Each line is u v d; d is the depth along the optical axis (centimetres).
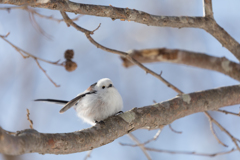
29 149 543
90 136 652
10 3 661
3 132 492
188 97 809
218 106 835
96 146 663
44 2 672
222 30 895
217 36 902
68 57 882
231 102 850
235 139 909
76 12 730
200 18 869
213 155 992
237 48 916
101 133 672
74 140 625
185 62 1241
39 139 573
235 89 858
